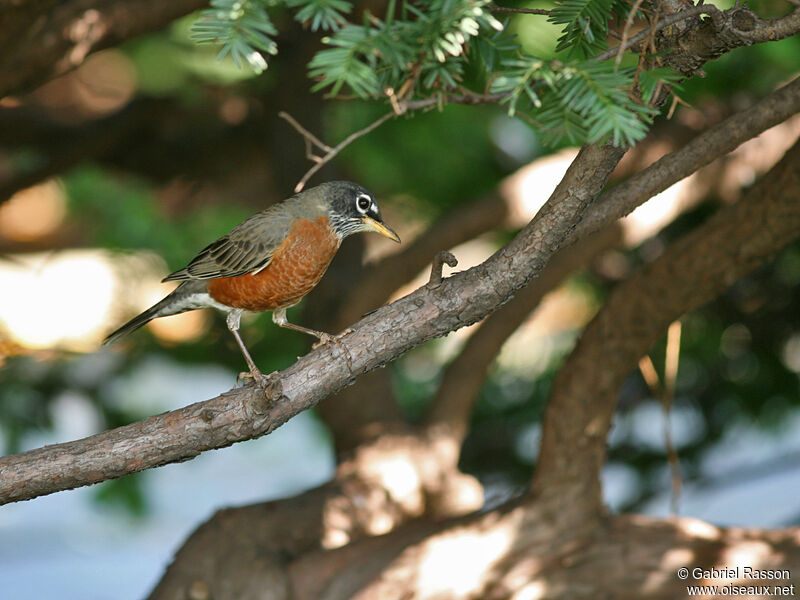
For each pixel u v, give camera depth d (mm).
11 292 15547
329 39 4051
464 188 13938
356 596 8359
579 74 4234
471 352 11375
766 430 12117
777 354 11773
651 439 12492
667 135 11562
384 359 5867
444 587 8195
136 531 18797
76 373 13234
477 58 5398
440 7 4133
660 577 7816
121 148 14438
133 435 5855
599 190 5281
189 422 5824
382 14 9422
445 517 9680
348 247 13273
